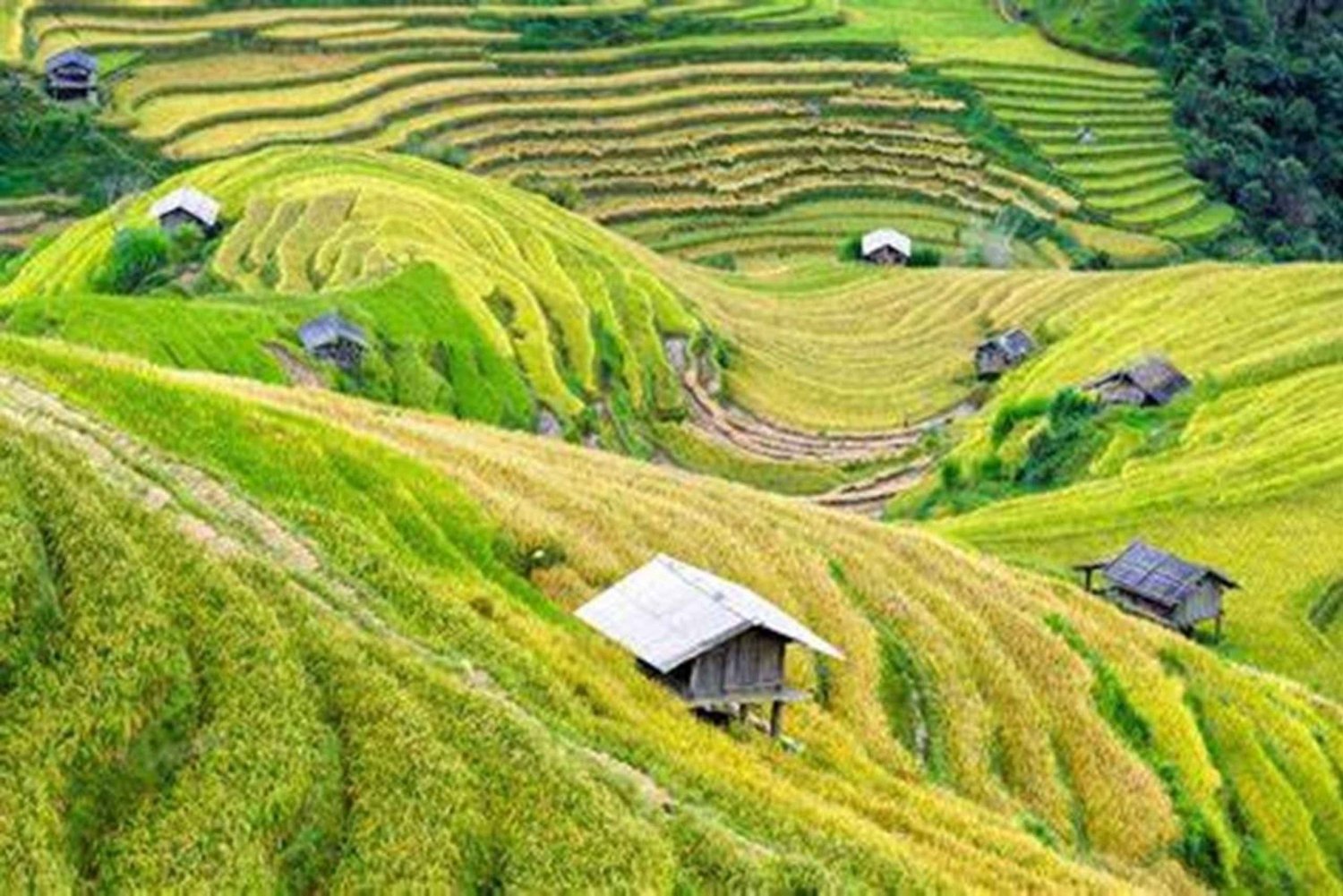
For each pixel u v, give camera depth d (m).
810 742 46.22
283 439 50.28
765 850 34.38
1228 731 62.38
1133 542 82.94
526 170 179.50
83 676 28.05
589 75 197.25
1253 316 135.62
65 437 42.88
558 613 47.69
